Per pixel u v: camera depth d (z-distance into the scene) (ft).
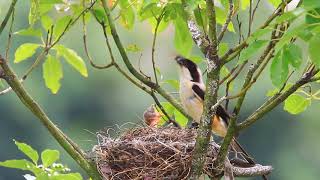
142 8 36.11
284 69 28.19
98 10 37.60
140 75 38.47
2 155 124.57
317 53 26.53
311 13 26.50
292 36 26.63
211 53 34.09
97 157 38.75
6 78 35.88
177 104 40.16
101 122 120.88
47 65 42.24
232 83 39.99
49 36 40.88
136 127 40.83
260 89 101.60
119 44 37.63
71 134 122.42
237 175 37.32
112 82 122.72
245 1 39.86
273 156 126.11
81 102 123.34
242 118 101.71
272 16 32.55
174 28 38.63
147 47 92.73
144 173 38.40
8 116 125.59
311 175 124.98
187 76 45.42
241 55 27.91
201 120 34.35
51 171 37.22
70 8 39.09
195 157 34.76
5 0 44.16
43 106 121.49
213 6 34.04
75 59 42.04
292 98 38.93
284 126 125.29
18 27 104.47
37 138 124.57
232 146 40.09
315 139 126.31
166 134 39.73
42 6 38.81
